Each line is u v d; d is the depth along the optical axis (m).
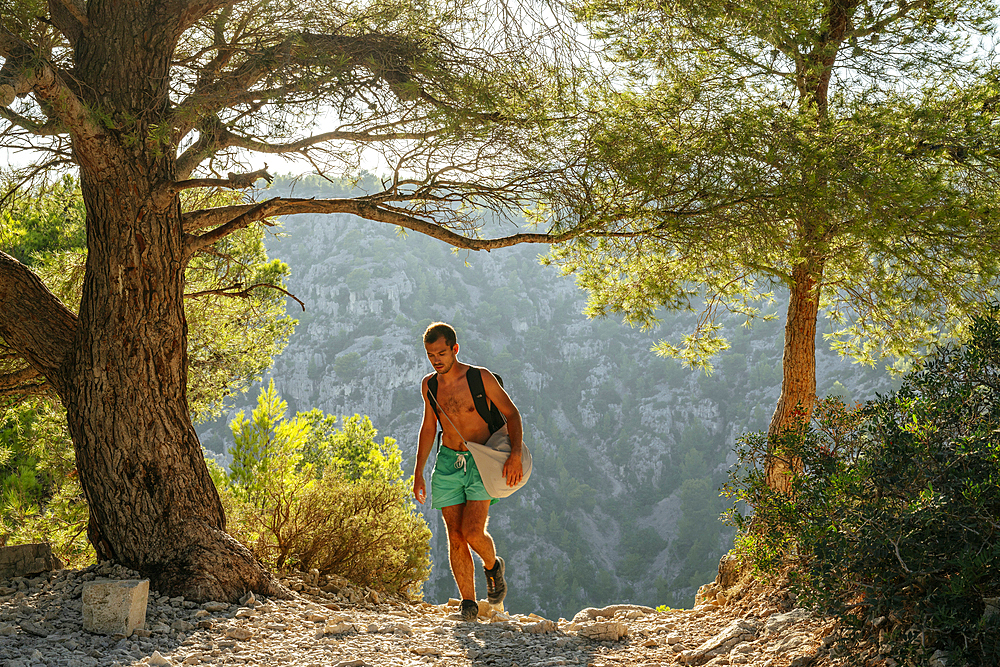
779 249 4.98
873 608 2.61
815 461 3.21
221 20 5.19
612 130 4.86
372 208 5.19
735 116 4.84
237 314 9.87
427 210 5.40
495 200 5.23
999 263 4.76
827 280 6.81
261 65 4.68
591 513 139.25
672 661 3.67
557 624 5.08
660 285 6.90
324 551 6.21
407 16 4.91
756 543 3.60
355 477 15.43
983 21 5.94
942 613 2.34
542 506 137.12
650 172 4.72
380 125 4.83
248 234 9.93
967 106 5.32
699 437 145.75
